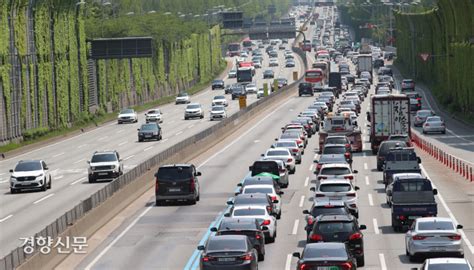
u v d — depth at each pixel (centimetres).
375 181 16812
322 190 12325
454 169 18075
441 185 15888
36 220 13212
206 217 13025
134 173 15300
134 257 10275
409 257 9538
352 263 7725
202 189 16088
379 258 9769
